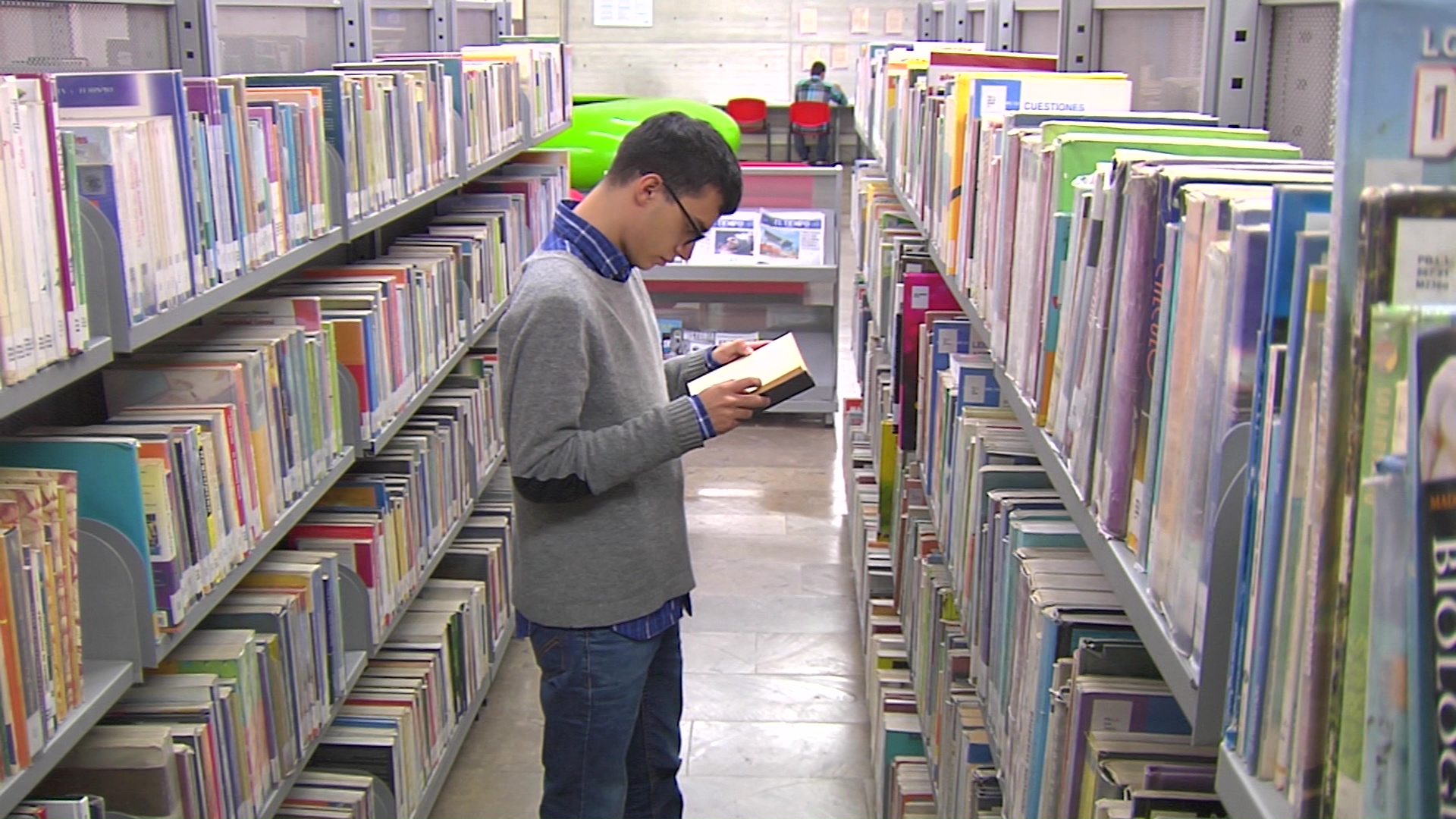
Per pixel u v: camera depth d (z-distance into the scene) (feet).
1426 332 1.70
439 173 9.68
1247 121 6.00
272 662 6.16
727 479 16.70
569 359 6.17
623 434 6.21
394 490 8.54
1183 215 2.97
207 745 5.32
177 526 5.01
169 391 5.70
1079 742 3.88
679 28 44.65
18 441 4.69
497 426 11.86
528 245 12.95
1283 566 2.28
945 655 7.01
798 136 43.24
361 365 7.46
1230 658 2.59
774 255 19.04
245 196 5.77
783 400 6.42
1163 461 3.05
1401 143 1.87
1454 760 1.69
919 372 8.71
